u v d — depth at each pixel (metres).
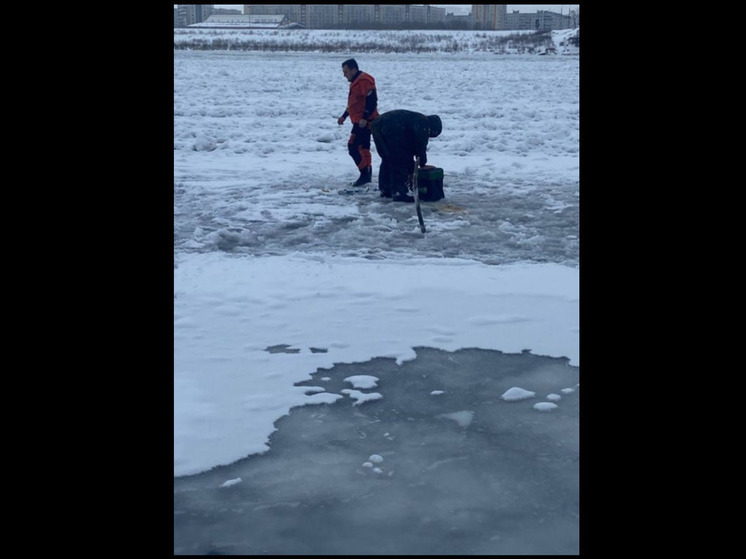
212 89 26.25
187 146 15.56
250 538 3.54
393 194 10.75
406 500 3.87
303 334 6.11
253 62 39.88
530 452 4.35
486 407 4.92
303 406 4.91
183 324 6.22
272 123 18.75
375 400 5.01
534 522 3.68
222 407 4.84
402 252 8.37
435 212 10.17
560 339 6.02
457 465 4.21
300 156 15.00
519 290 7.14
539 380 5.32
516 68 38.75
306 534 3.58
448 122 19.38
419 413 4.83
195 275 7.40
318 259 8.03
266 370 5.43
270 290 7.08
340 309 6.66
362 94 11.48
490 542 3.52
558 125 18.38
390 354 5.75
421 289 7.16
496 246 8.63
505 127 18.48
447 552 3.44
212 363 5.51
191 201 10.83
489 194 11.44
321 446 4.41
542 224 9.59
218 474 4.09
